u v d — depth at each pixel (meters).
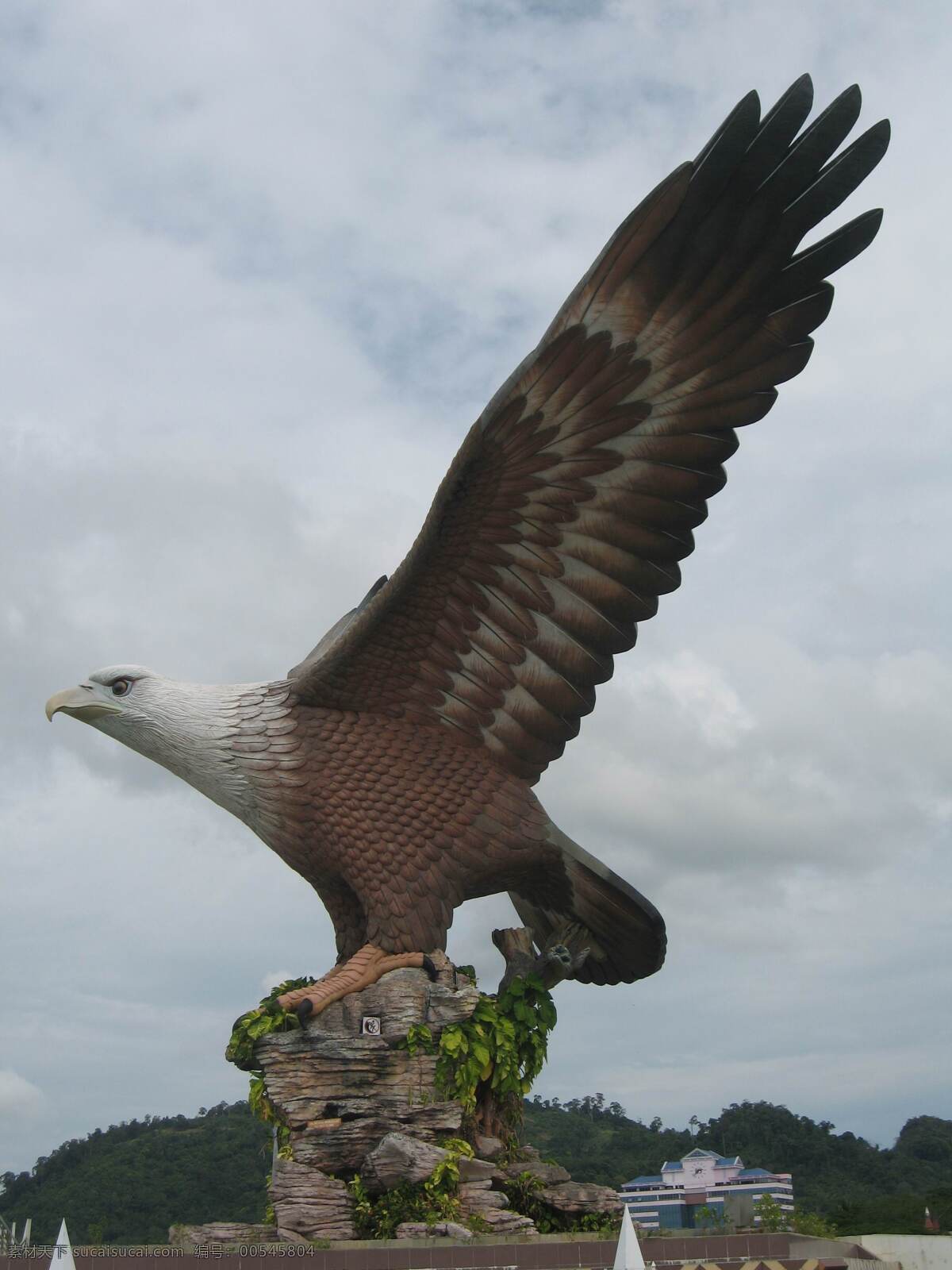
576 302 11.58
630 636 13.05
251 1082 13.09
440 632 13.03
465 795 13.21
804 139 11.23
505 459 12.13
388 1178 11.84
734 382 12.20
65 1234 10.79
